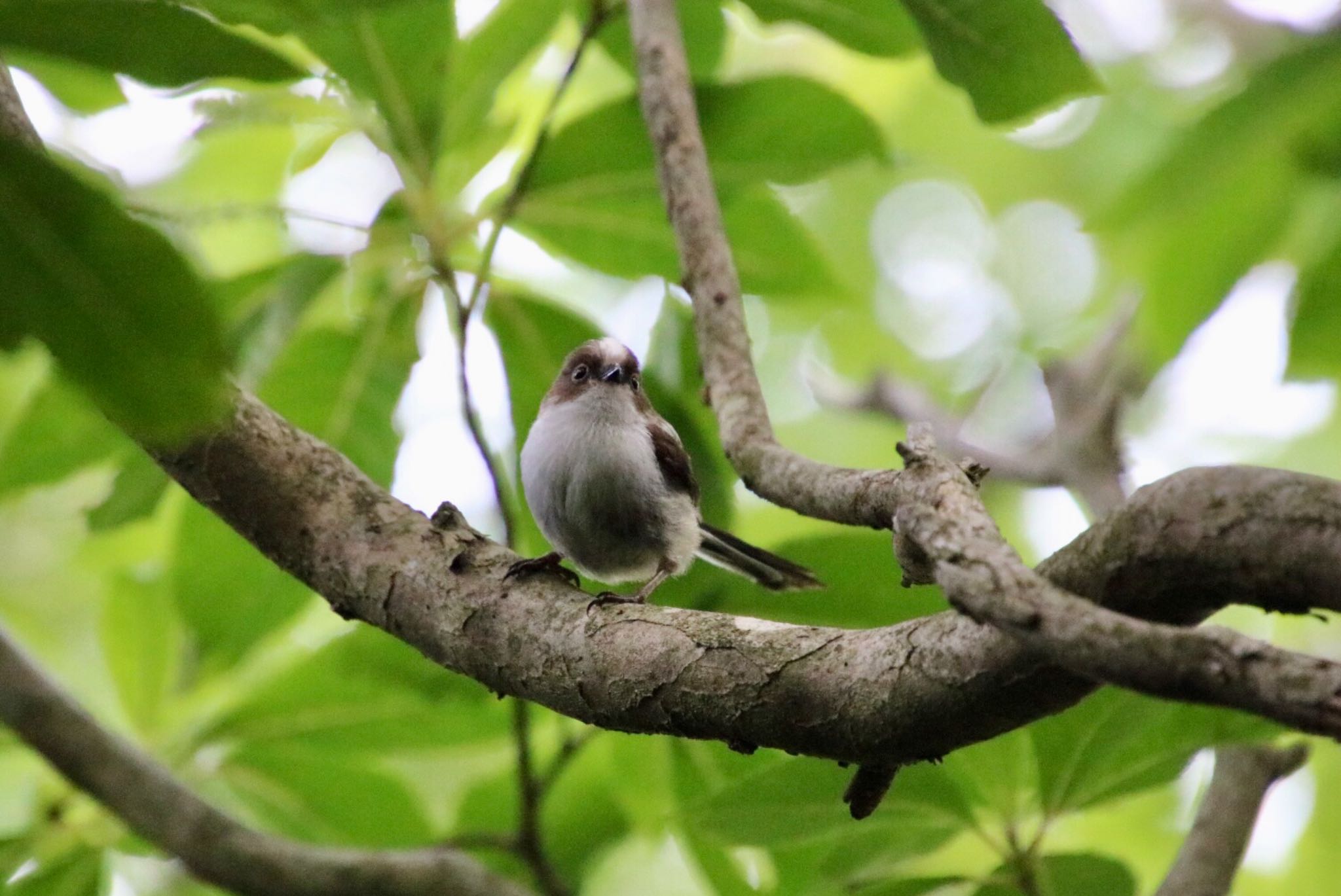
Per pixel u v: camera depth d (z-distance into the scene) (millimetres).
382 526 6410
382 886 6262
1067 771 6656
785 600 7762
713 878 8484
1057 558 4289
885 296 16078
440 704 8492
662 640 5355
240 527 6543
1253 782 7113
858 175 15742
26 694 6301
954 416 12539
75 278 3260
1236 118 4848
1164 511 3982
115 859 10180
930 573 4734
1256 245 7250
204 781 8867
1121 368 9680
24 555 13047
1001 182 15555
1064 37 7574
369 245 7773
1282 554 3742
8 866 7797
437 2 7172
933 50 7820
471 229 7867
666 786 8945
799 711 4922
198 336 3332
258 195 12648
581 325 8578
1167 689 3377
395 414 8336
